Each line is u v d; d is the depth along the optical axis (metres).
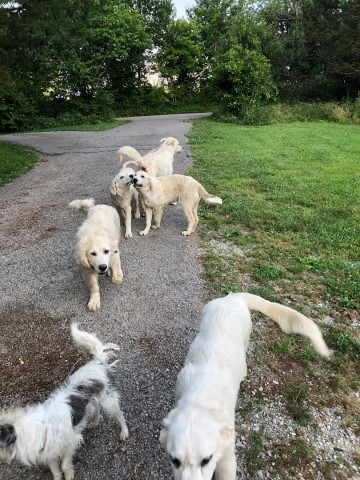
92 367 1.55
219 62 13.13
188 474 1.06
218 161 6.30
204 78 22.42
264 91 13.43
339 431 1.61
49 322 2.34
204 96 22.23
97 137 9.96
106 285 2.73
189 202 3.42
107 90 18.44
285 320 1.70
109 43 17.66
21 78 12.84
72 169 6.32
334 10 16.77
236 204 4.15
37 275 2.88
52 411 1.36
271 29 16.09
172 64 21.70
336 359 1.99
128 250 3.24
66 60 15.20
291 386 1.82
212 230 3.58
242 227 3.65
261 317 2.33
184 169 5.74
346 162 6.35
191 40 21.92
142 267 2.96
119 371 1.93
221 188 4.79
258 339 2.15
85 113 15.77
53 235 3.60
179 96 21.97
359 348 2.05
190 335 2.19
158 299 2.54
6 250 3.33
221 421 1.19
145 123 13.52
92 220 2.69
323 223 3.64
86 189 5.02
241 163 6.20
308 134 9.51
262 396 1.77
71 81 15.66
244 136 9.22
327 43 16.17
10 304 2.53
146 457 1.52
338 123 12.34
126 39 18.05
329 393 1.79
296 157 6.75
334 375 1.89
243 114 12.56
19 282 2.79
